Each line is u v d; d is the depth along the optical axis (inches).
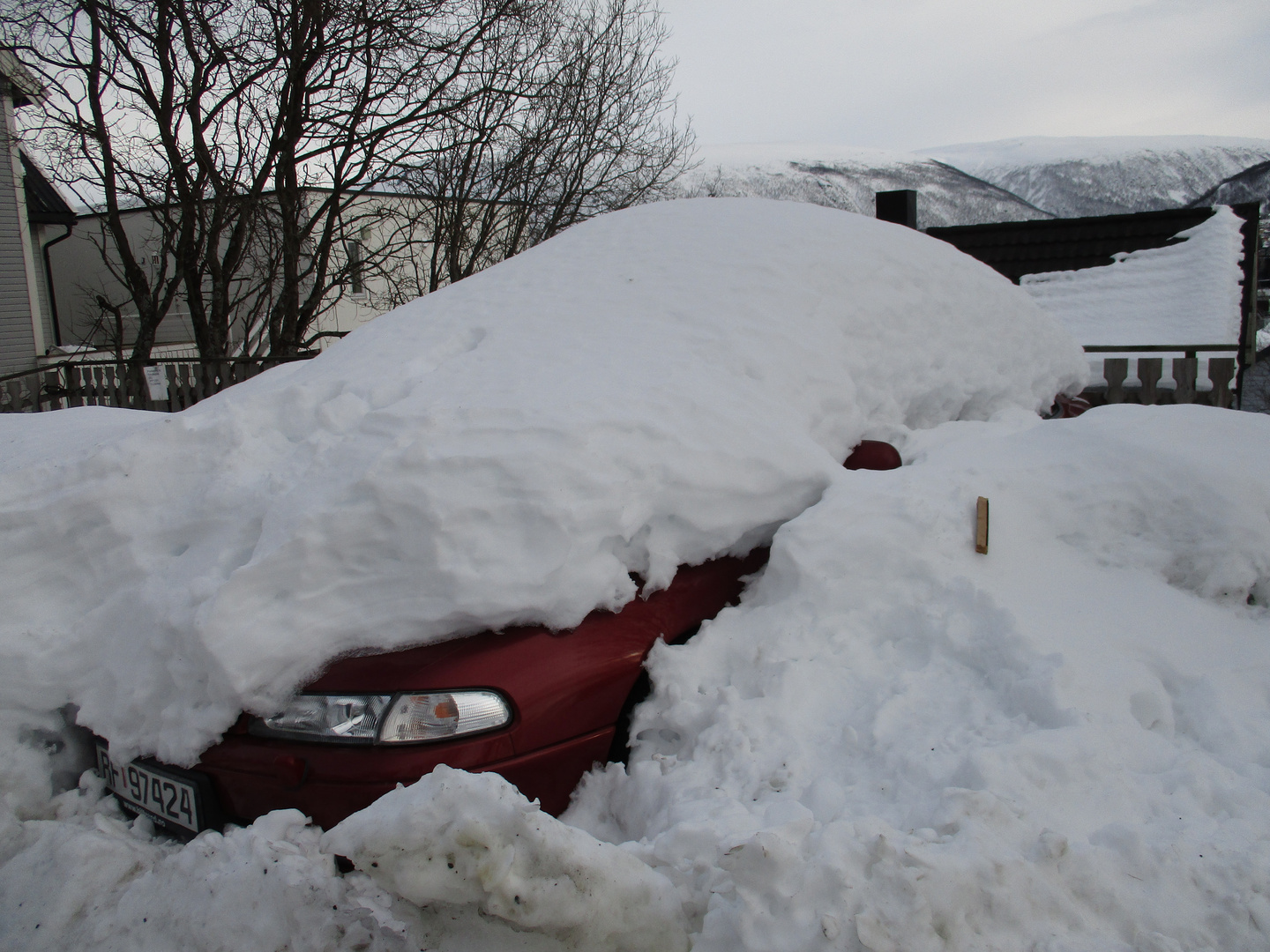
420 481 82.0
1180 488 96.3
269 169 455.5
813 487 101.7
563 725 80.1
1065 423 111.4
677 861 67.8
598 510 84.4
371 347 121.4
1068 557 95.4
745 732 80.0
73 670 87.3
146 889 72.7
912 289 135.5
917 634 87.9
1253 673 80.6
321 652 78.9
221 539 87.3
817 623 90.1
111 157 443.2
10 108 526.0
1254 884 60.7
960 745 73.3
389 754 74.1
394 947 66.1
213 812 78.5
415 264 539.8
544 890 59.6
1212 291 390.3
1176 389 288.0
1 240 550.6
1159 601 89.7
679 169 605.0
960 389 136.6
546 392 95.7
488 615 79.5
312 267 488.7
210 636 76.1
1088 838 64.6
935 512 95.7
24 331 565.9
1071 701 74.5
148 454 96.0
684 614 92.0
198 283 467.2
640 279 123.8
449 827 58.9
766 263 125.1
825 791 71.7
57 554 92.5
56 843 79.5
